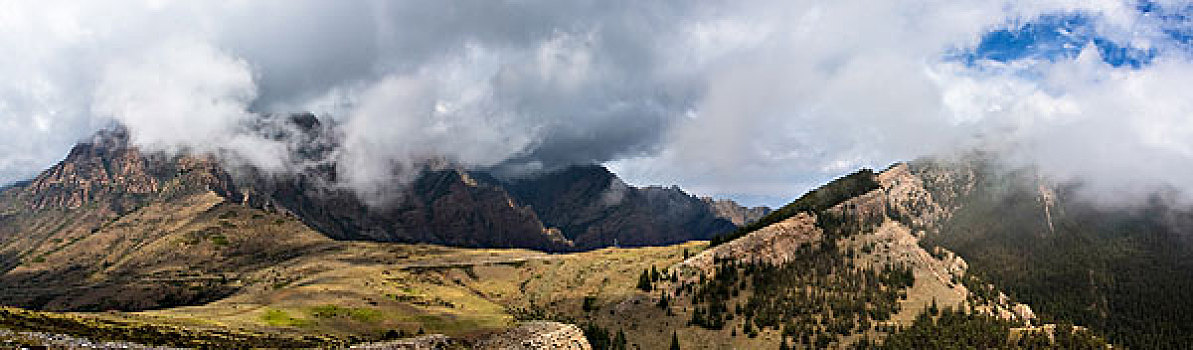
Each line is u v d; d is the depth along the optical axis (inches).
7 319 3344.0
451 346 4544.8
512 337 4992.6
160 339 3900.1
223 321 6205.7
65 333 3292.3
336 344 5541.3
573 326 5413.4
